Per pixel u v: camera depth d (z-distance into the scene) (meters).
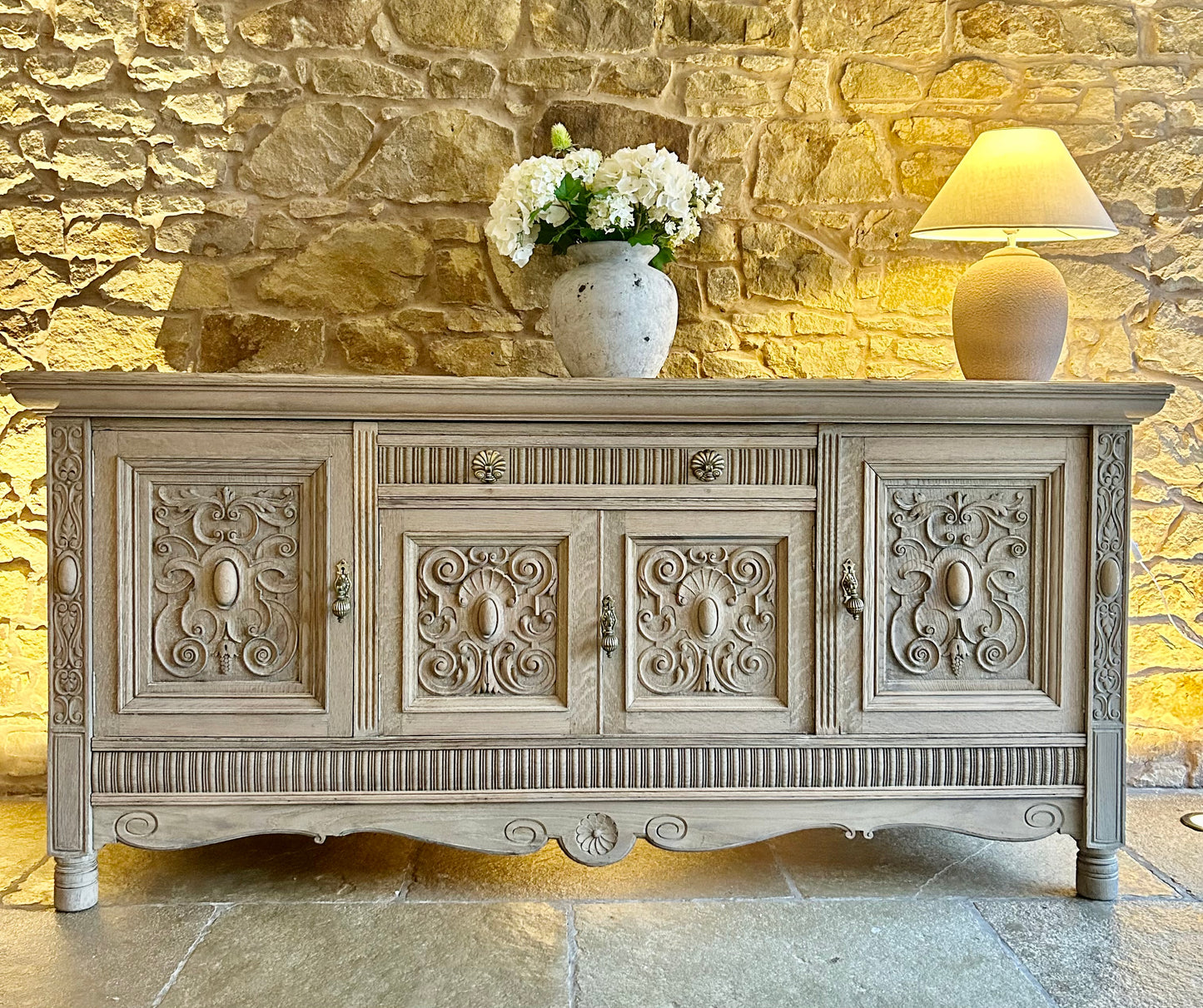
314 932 1.59
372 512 1.65
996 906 1.70
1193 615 2.31
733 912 1.68
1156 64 2.28
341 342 2.23
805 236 2.28
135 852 1.91
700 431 1.69
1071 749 1.71
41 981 1.43
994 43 2.28
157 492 1.64
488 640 1.68
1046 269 1.91
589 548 1.67
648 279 1.87
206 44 2.20
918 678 1.71
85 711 1.63
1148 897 1.74
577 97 2.25
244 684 1.66
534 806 1.67
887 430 1.69
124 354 2.21
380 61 2.22
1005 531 1.72
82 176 2.19
